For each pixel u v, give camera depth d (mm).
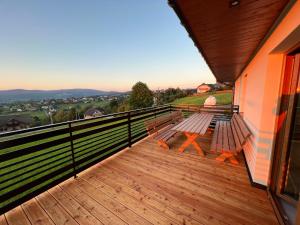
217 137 2830
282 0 977
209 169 2342
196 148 2945
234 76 6234
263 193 1763
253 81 2441
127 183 2018
